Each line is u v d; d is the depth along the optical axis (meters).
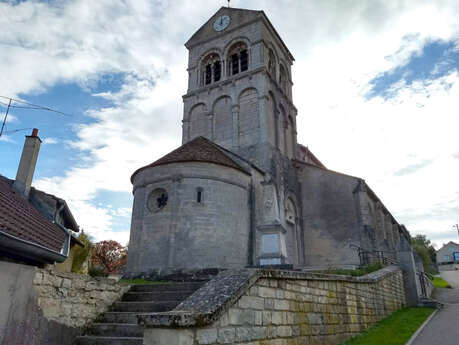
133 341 7.01
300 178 28.19
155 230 18.52
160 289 9.70
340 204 25.78
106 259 49.62
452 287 31.39
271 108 27.25
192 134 28.22
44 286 6.80
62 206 14.80
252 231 20.56
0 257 6.67
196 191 18.95
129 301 9.34
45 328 6.71
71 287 7.62
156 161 20.77
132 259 18.80
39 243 7.62
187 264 17.45
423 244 78.88
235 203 19.94
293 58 34.19
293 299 7.60
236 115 26.50
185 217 18.30
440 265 78.88
